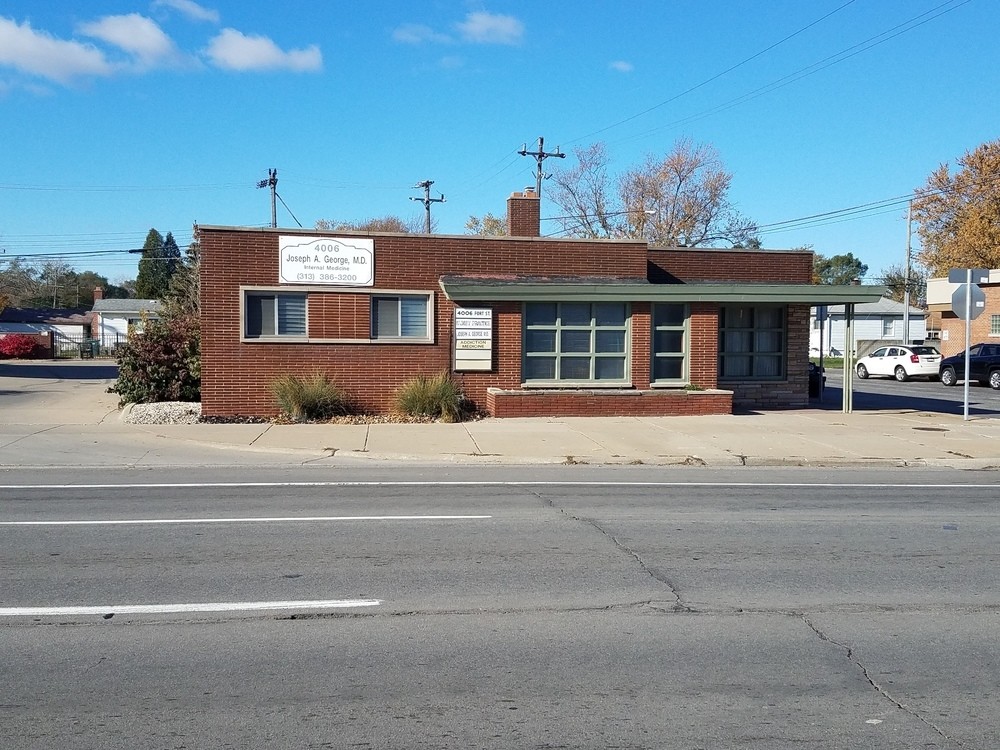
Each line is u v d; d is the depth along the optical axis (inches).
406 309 749.3
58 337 2770.7
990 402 1000.2
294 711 179.0
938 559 306.5
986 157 1898.4
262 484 458.6
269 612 241.4
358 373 740.7
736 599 257.4
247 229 719.7
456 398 712.4
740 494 438.3
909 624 237.0
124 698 184.7
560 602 252.7
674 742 167.0
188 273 1038.4
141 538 328.5
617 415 736.3
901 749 165.0
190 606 245.8
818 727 174.1
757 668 204.7
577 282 767.7
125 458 549.3
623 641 221.3
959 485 476.7
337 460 550.0
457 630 228.2
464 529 347.6
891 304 2549.2
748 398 844.0
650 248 837.8
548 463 544.4
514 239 769.6
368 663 205.2
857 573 287.3
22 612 240.1
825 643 221.6
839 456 563.2
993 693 192.1
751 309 848.3
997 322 1519.4
